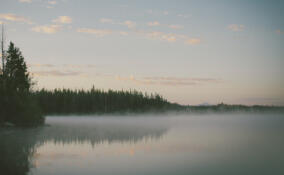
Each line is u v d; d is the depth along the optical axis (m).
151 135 40.09
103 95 147.75
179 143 30.86
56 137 34.00
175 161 20.94
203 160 21.25
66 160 20.81
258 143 30.44
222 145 29.27
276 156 22.83
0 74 45.97
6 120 39.44
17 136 33.09
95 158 21.77
